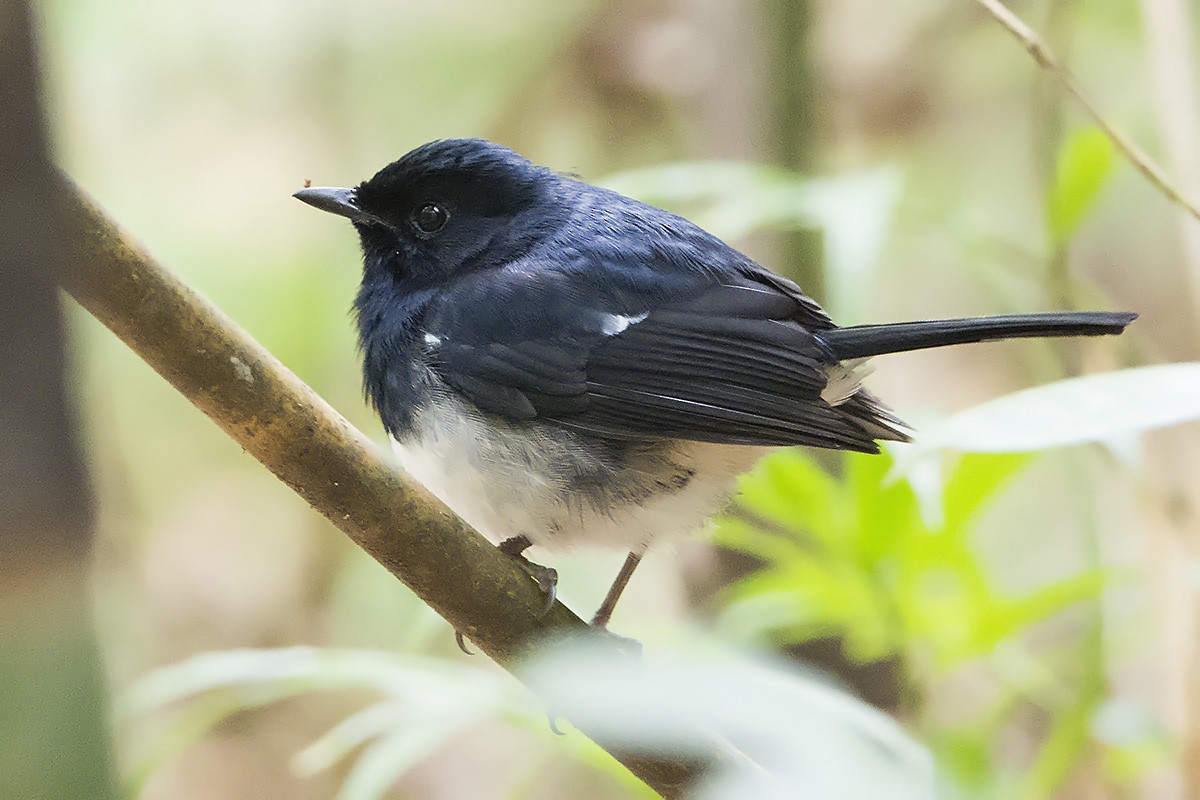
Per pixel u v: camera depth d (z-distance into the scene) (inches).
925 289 522.3
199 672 263.3
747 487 282.0
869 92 514.0
